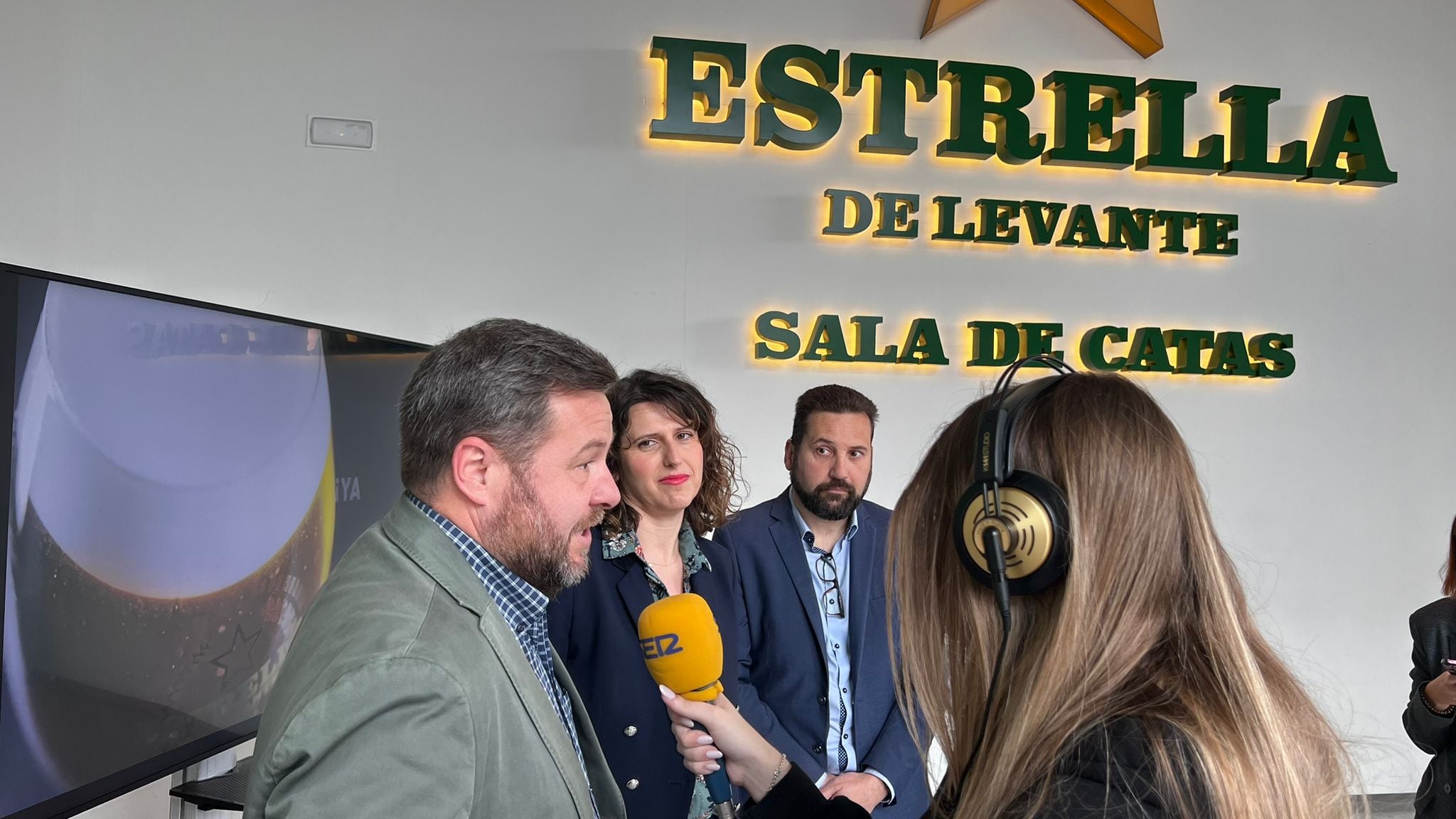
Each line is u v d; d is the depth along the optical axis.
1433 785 2.37
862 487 2.32
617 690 1.74
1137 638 0.79
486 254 3.90
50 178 3.52
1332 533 4.54
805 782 1.20
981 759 0.82
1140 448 0.83
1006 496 0.83
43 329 1.43
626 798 1.71
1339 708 4.46
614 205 4.02
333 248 3.77
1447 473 4.64
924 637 0.92
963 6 4.25
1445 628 2.43
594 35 4.02
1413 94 4.70
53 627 1.46
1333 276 4.61
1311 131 4.61
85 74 3.56
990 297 4.32
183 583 1.79
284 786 0.92
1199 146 4.43
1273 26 4.59
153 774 1.70
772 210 4.16
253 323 2.02
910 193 4.25
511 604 1.14
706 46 4.02
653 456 1.88
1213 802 0.71
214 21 3.69
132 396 1.65
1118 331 4.34
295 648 1.05
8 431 1.34
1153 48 4.42
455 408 1.11
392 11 3.85
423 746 0.92
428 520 1.12
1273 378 4.52
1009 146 4.23
